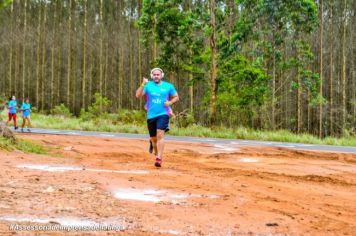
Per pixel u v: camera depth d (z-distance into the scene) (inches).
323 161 561.6
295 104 2445.9
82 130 1334.9
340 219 244.7
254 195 298.0
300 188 340.5
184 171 398.6
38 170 343.3
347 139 1202.6
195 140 940.6
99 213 222.4
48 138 768.9
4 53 3506.4
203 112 1531.7
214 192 298.5
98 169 379.2
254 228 214.8
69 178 311.9
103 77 3154.5
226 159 541.3
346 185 369.7
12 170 331.3
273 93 1507.1
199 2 1520.7
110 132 1218.6
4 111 1982.0
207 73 1476.4
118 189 285.3
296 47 1731.1
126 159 492.7
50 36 3243.1
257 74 1387.8
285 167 474.0
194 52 1461.6
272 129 1501.0
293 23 1530.5
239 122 1432.1
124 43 2869.1
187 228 207.3
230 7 1478.8
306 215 249.1
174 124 1355.8
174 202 258.8
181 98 2164.1
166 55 1486.2
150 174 362.6
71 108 3102.9
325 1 2215.8
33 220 202.1
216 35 1382.9
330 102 2305.6
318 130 2417.6
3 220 199.2
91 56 2977.4
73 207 230.8
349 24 2425.0
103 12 2997.0
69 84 2965.1
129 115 1521.9
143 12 1478.8
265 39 1562.5
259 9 1475.1
